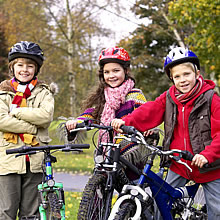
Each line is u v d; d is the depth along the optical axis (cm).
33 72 457
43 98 458
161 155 392
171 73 399
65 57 2389
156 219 402
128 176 420
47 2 2189
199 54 1661
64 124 428
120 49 449
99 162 371
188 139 390
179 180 408
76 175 1166
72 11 2284
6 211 433
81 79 2630
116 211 344
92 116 457
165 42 2731
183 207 407
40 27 2238
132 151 419
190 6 1535
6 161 434
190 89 386
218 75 1941
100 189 369
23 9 2206
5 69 2717
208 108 380
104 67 450
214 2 1502
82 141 441
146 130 406
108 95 444
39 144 452
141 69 2694
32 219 436
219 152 364
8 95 455
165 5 2180
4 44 2658
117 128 379
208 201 393
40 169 440
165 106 407
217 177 385
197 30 1609
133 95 445
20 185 443
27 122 439
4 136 436
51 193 386
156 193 384
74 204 734
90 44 2503
